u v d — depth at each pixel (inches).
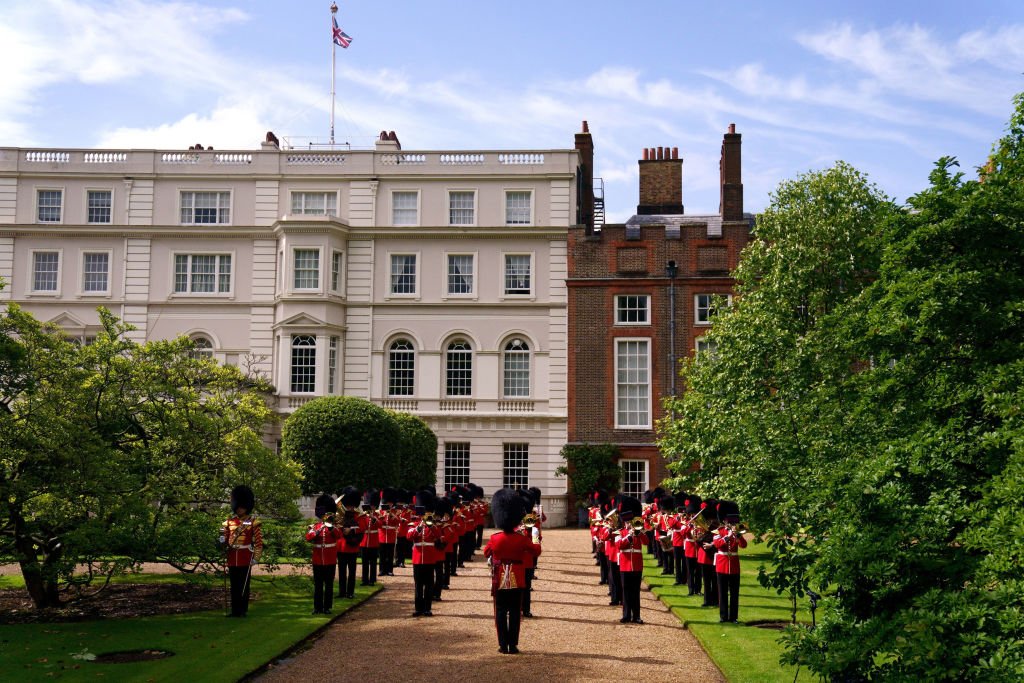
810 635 400.2
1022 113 524.7
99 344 729.0
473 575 997.8
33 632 615.5
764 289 1147.9
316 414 1536.7
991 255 505.7
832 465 582.9
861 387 577.9
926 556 387.2
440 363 1915.6
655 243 1840.6
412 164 1957.4
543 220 1934.1
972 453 435.5
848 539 406.3
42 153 1964.8
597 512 1033.5
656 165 2202.3
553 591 869.2
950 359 508.4
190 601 763.4
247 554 696.4
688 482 1075.3
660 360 1815.9
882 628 372.2
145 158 1962.4
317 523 719.7
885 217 558.6
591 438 1817.2
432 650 566.3
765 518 669.3
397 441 1589.6
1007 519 359.3
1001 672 320.5
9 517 663.1
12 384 679.1
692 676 495.8
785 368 969.5
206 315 1924.2
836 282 1179.3
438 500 860.6
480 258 1935.3
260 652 548.4
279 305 1887.3
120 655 546.6
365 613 721.6
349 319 1926.7
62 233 1937.7
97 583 852.6
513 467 1886.1
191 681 478.6
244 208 1950.1
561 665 522.0
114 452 689.6
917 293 498.3
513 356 1923.0
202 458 786.2
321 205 1957.4
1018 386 431.5
